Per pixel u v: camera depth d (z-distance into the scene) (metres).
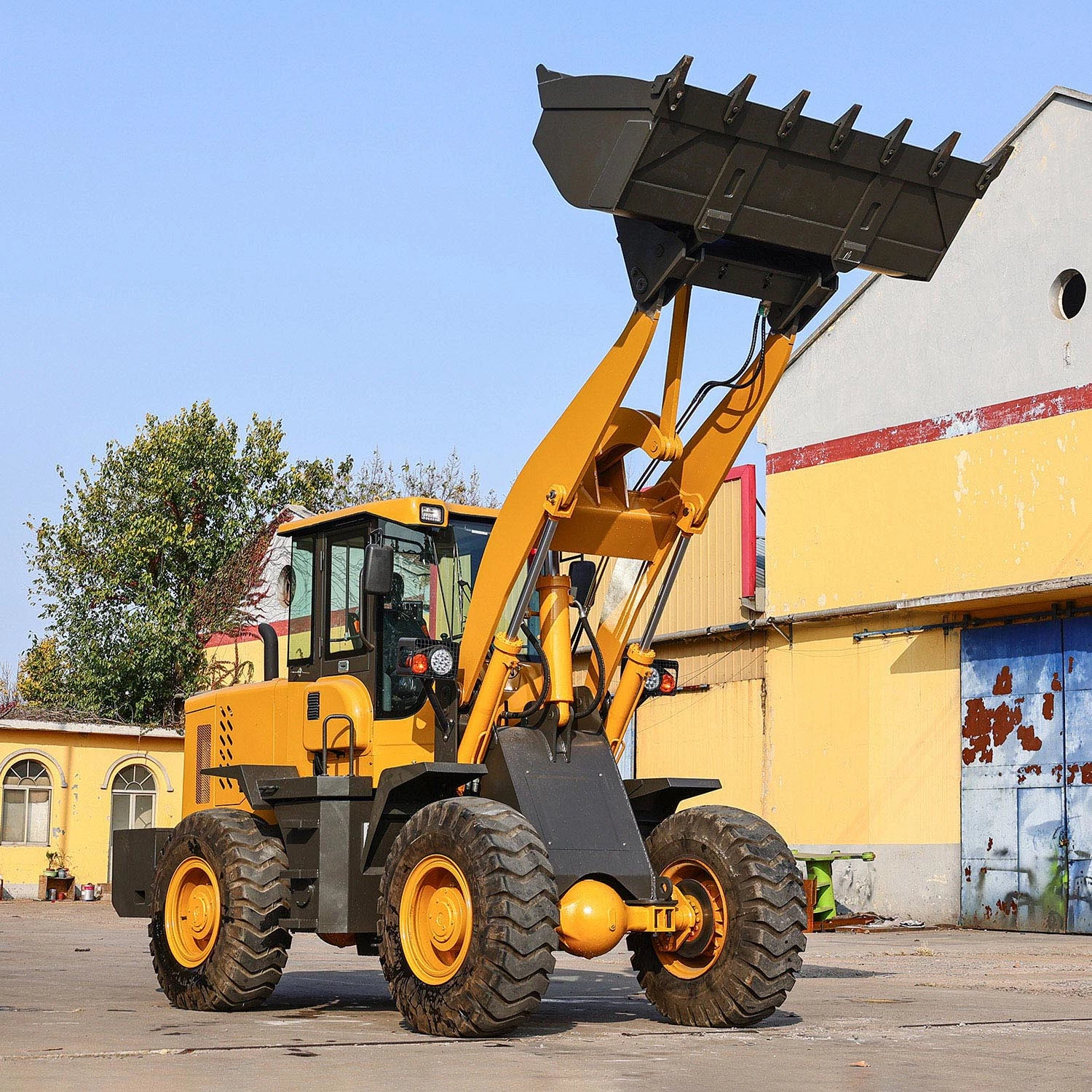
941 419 21.09
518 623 8.27
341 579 9.45
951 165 7.91
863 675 22.11
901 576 21.42
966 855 20.44
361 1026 7.98
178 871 9.21
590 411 7.98
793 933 7.94
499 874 7.27
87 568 37.88
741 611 23.89
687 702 24.84
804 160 7.56
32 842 31.62
